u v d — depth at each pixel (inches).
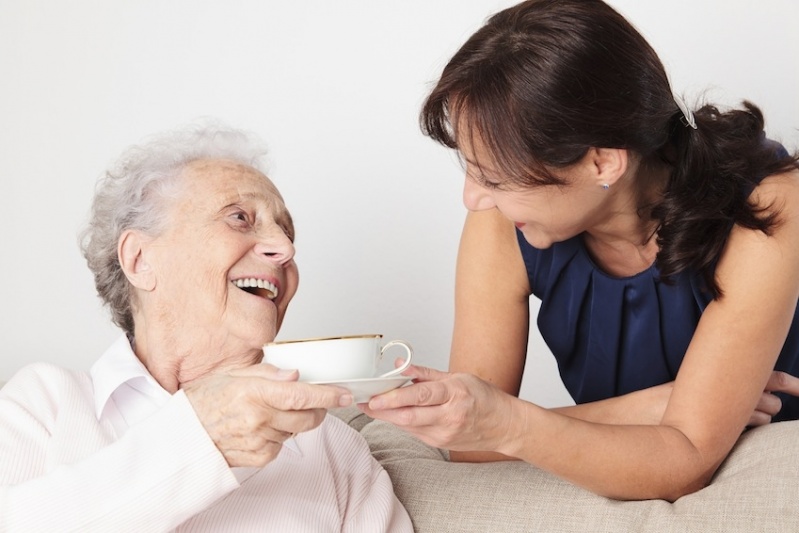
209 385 44.4
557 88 49.5
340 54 106.0
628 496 55.9
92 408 51.8
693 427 56.6
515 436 52.1
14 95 109.5
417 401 46.8
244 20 107.3
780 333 56.8
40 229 109.4
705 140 56.3
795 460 52.7
